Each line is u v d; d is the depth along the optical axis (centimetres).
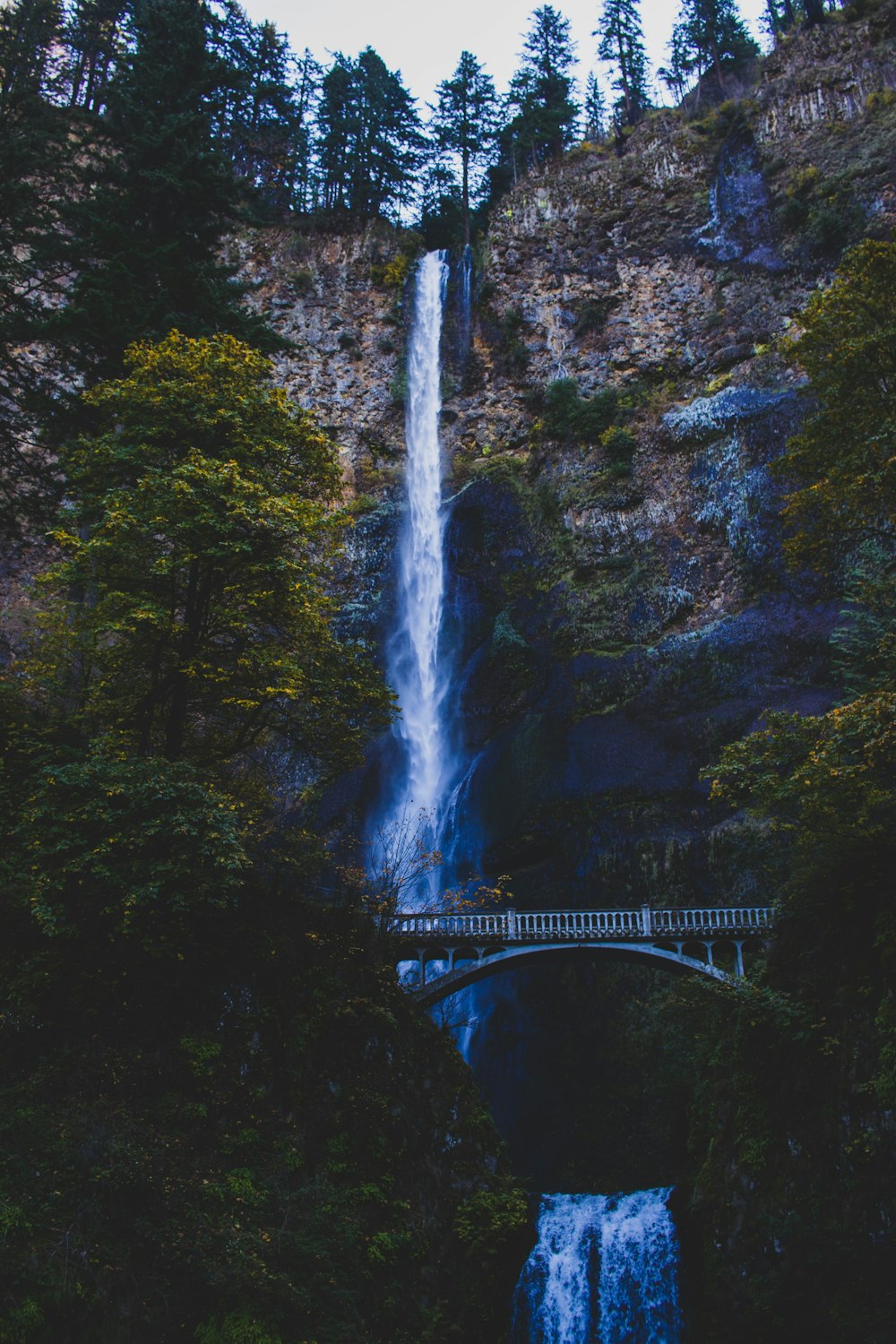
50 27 2656
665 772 3862
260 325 2542
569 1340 2198
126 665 2066
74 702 2234
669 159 5697
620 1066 3425
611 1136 3341
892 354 1939
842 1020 1992
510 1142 3459
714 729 3862
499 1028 3700
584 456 5066
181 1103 1645
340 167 6450
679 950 2570
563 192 5859
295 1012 1895
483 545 5106
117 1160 1462
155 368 2109
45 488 2386
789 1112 2048
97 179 2608
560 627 4591
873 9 5484
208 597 2023
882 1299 1716
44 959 1647
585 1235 2375
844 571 3878
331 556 2278
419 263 6131
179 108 2717
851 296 2014
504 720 4569
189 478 1939
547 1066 3569
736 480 4444
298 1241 1560
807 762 2003
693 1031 2686
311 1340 1480
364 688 2175
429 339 5891
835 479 2030
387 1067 2003
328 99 6581
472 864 4116
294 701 2217
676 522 4581
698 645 4125
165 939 1733
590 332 5531
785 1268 1884
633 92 6662
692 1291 2180
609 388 5275
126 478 2069
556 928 2559
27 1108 1480
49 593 2200
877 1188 1788
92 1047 1622
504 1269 2030
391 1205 1802
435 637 5016
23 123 2564
